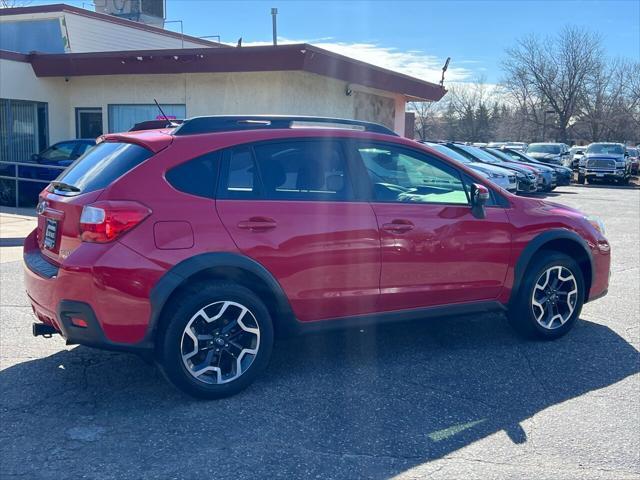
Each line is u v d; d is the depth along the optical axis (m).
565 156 36.12
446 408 4.35
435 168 5.26
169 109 16.36
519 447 3.83
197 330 4.31
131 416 4.18
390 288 4.94
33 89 16.89
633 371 5.05
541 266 5.55
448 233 5.12
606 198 23.05
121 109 17.03
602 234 6.02
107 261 4.02
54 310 4.25
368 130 5.17
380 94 19.12
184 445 3.81
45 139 17.39
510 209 5.49
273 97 15.19
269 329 4.55
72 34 18.39
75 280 4.07
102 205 4.08
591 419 4.20
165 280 4.12
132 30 20.36
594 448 3.82
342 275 4.73
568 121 61.47
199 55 15.01
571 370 5.06
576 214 5.91
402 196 5.07
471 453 3.75
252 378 4.52
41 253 4.76
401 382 4.79
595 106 60.91
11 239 10.34
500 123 69.25
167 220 4.18
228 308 4.38
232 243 4.34
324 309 4.75
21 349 5.40
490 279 5.38
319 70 14.84
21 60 16.56
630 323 6.35
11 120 16.66
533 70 60.94
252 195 4.50
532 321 5.59
